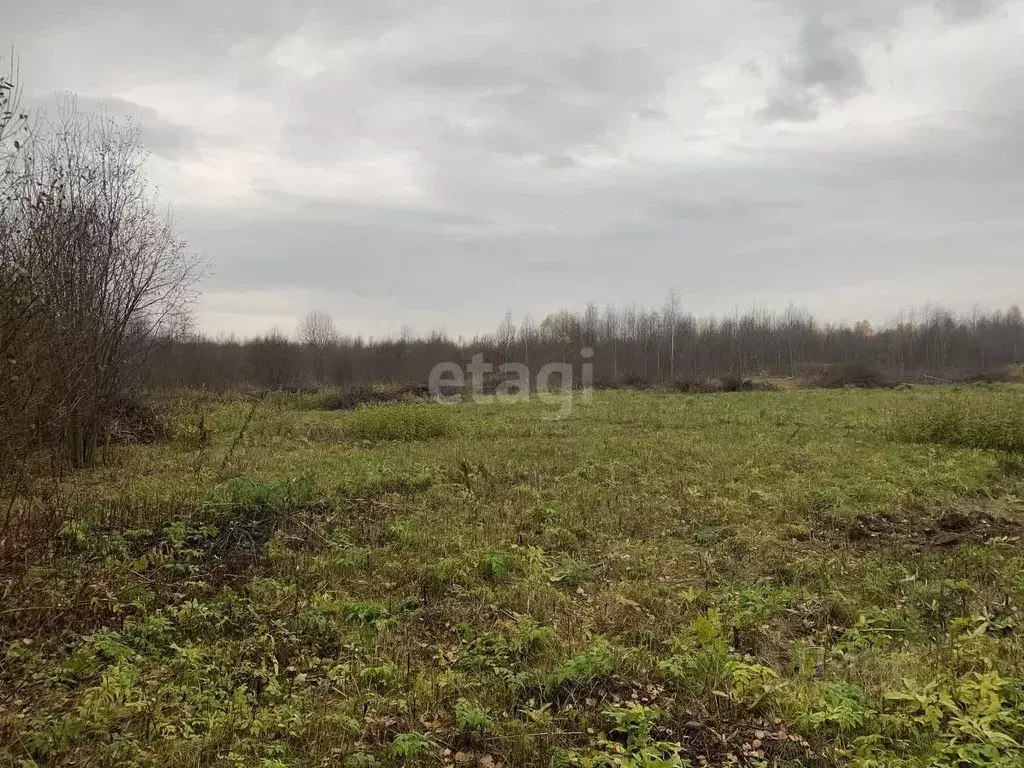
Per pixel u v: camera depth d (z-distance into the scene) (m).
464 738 4.04
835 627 5.68
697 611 5.92
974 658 4.82
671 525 8.43
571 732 4.05
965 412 14.27
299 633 5.38
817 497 9.62
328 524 7.98
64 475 9.85
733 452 13.09
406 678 4.70
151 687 4.46
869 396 26.39
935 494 9.93
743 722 4.14
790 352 55.88
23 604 5.32
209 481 9.74
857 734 4.02
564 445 14.09
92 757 3.70
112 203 11.52
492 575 6.65
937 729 3.91
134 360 13.56
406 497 9.40
